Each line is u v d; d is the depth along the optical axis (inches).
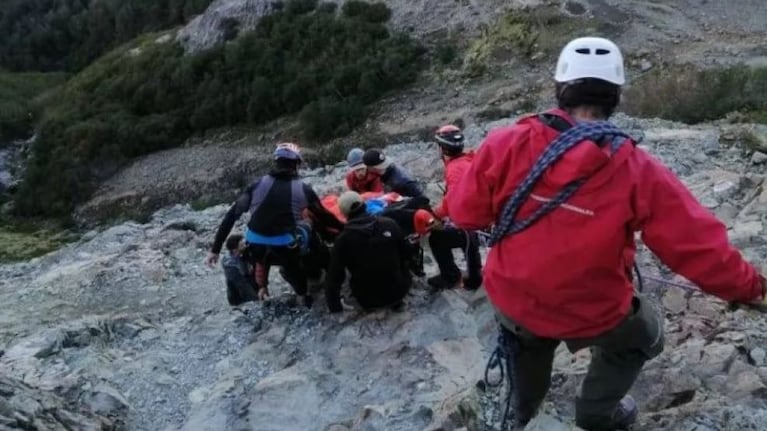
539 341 140.3
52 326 343.6
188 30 1632.6
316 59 1362.0
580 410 151.2
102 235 520.4
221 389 243.3
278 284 339.9
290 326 273.9
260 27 1481.3
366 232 251.4
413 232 263.1
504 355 139.9
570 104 123.5
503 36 1179.9
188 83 1483.8
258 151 1295.5
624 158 119.0
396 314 260.2
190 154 1373.0
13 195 1547.7
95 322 305.3
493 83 1122.0
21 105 1822.1
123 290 388.8
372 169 304.3
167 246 452.1
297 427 220.7
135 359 274.8
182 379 259.1
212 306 356.8
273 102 1344.7
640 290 158.4
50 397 230.4
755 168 418.3
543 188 122.3
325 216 281.6
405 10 1346.0
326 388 231.6
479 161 129.1
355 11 1402.6
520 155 124.7
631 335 135.6
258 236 271.0
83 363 271.4
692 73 824.9
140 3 2218.3
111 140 1448.1
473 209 130.1
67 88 1806.1
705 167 430.6
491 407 189.5
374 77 1224.2
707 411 164.2
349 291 286.7
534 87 1071.6
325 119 1203.2
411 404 210.4
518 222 125.1
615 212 118.5
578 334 127.8
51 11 2628.0
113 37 2325.3
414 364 233.9
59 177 1428.4
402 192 303.7
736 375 180.5
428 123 1102.4
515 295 129.2
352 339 253.0
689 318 218.2
